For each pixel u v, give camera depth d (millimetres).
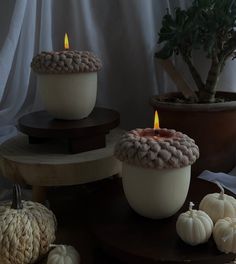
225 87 772
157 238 439
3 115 753
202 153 681
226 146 697
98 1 777
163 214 468
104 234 448
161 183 442
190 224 419
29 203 484
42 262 470
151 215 470
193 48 688
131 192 467
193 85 815
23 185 627
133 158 433
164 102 686
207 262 403
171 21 687
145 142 437
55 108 610
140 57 794
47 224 463
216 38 665
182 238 426
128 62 806
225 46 689
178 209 482
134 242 431
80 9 768
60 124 603
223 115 666
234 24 654
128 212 501
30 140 645
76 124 599
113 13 786
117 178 607
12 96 762
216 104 652
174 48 712
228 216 456
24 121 628
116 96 828
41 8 735
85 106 615
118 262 469
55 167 548
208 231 423
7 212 452
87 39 781
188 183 468
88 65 584
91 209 510
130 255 413
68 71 570
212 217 459
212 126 667
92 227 464
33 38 736
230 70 758
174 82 756
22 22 707
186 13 677
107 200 537
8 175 590
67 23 789
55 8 781
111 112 686
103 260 476
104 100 823
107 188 575
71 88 589
